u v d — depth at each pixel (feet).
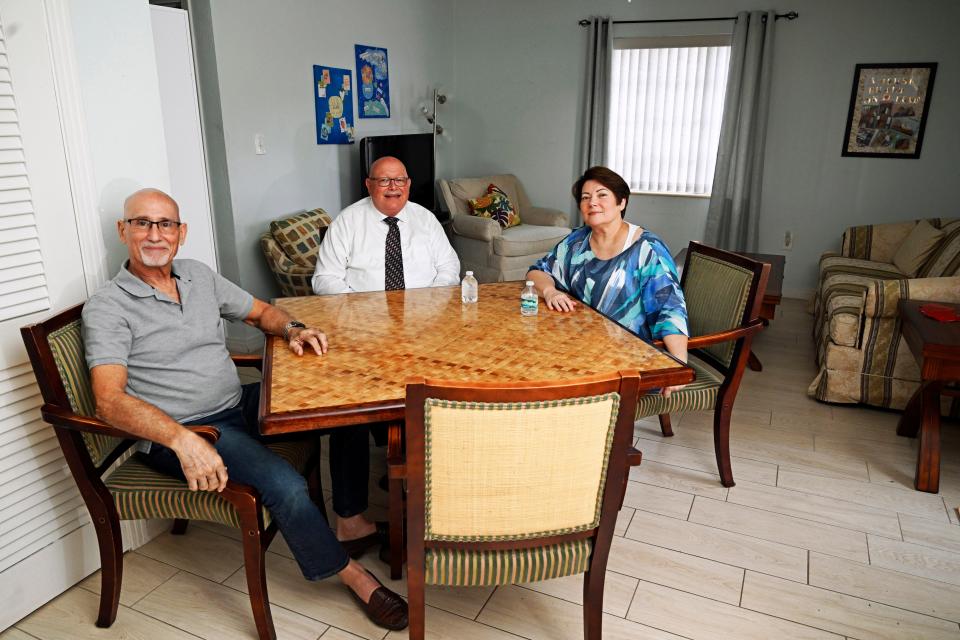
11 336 5.53
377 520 7.27
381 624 5.66
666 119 17.98
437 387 3.85
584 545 4.67
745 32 16.29
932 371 7.24
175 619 5.78
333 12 14.42
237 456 5.46
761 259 14.97
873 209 16.44
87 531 6.30
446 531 4.35
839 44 15.85
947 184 15.65
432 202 17.80
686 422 9.95
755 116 16.75
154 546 6.82
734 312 7.64
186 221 11.52
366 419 4.63
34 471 5.78
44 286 5.78
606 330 6.40
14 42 5.35
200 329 5.95
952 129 15.31
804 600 6.06
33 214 5.63
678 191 18.37
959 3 14.70
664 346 6.82
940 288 9.38
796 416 10.11
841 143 16.37
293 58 13.42
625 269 7.50
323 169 14.83
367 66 15.84
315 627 5.68
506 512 4.30
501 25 19.13
